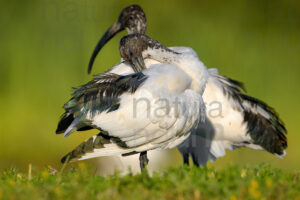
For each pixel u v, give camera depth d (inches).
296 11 979.3
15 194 271.3
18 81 781.3
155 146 342.6
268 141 423.8
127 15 475.2
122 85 330.0
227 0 893.8
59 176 306.0
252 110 418.6
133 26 475.5
